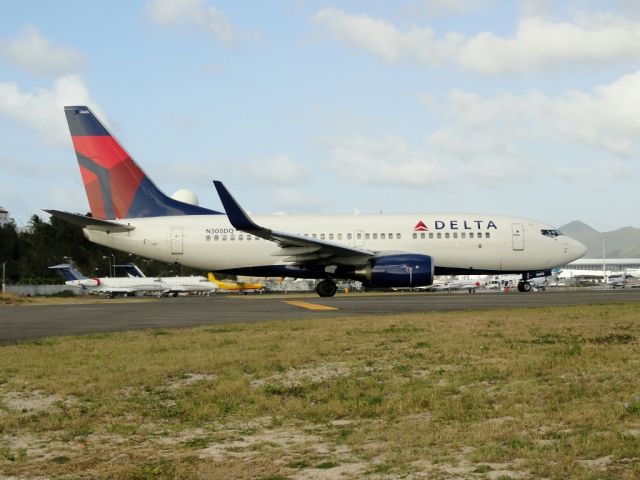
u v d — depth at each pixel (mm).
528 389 10977
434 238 45875
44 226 125375
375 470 7242
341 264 43688
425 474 7043
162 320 26000
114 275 122625
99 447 8539
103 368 14102
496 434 8383
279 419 9852
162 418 10102
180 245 45438
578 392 10562
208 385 12258
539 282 101188
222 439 8820
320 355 15328
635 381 11250
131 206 46219
